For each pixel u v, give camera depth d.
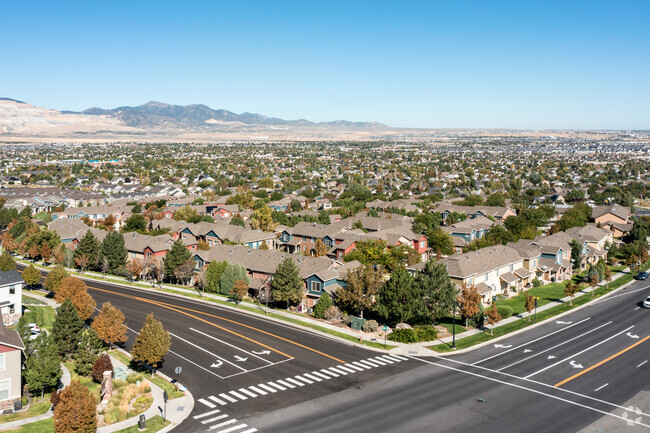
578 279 92.38
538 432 37.88
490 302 75.62
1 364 42.38
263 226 121.25
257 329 61.53
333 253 101.81
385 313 62.34
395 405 41.94
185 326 62.53
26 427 38.50
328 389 45.00
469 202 163.00
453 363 51.44
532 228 121.94
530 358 52.94
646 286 85.38
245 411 40.91
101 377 47.09
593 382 46.88
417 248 105.62
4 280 64.50
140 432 37.59
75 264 97.44
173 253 85.06
